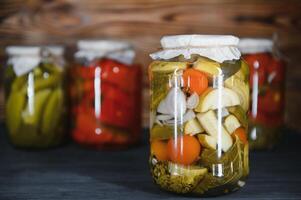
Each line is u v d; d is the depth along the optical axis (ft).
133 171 2.67
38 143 3.04
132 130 3.09
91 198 2.28
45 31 3.51
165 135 2.30
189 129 2.25
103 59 3.01
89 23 3.52
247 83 2.35
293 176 2.56
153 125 2.35
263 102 2.97
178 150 2.26
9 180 2.52
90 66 3.00
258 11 3.54
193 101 2.24
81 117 3.05
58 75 3.08
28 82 2.99
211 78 2.23
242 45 2.97
